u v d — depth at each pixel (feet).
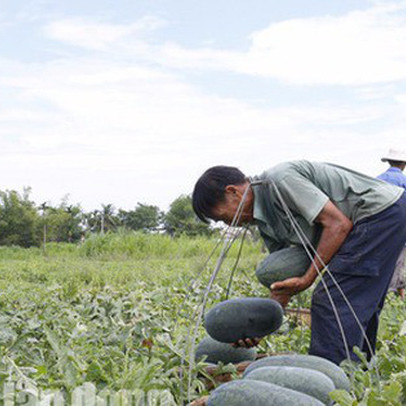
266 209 16.03
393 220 15.92
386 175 32.89
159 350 16.84
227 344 16.34
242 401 10.96
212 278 13.82
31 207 169.17
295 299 30.04
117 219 247.70
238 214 15.62
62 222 177.88
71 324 19.88
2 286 38.42
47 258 92.02
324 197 15.58
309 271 15.60
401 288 33.96
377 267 15.85
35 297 28.37
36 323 19.99
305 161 16.34
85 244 94.48
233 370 14.88
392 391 11.57
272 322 15.51
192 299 28.58
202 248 92.22
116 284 42.88
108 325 21.15
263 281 16.02
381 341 18.88
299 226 15.69
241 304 15.48
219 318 15.42
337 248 15.53
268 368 12.07
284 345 19.67
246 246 74.95
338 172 16.31
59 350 14.92
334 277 15.84
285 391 10.97
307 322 23.27
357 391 12.87
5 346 17.44
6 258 107.86
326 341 15.78
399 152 33.01
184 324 22.18
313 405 10.73
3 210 164.86
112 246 91.61
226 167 15.96
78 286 35.47
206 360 16.28
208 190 15.72
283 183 15.69
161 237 95.35
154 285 38.42
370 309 15.93
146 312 23.62
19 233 166.50
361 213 15.96
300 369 11.96
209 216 16.01
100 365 13.99
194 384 14.14
